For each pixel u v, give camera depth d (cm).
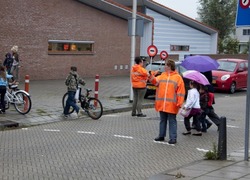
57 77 2502
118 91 1988
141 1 3038
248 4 732
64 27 2519
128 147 927
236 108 1638
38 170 726
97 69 2741
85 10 2630
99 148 907
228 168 730
